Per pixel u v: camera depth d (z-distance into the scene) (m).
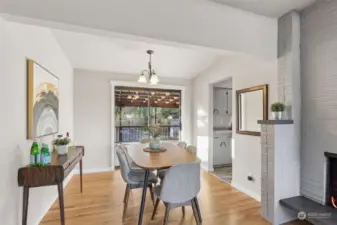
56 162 2.08
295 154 2.39
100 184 3.54
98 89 4.43
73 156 2.45
